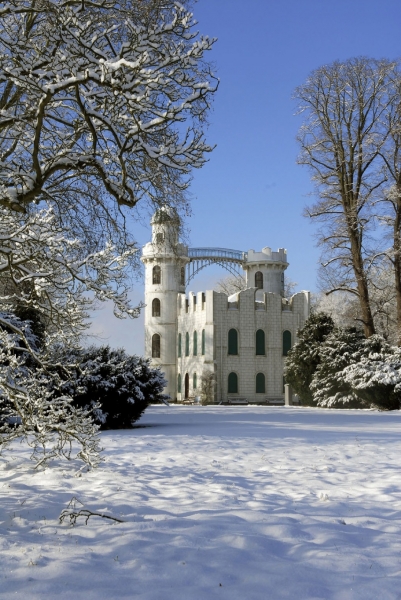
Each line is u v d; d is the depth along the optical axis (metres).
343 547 6.39
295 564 5.85
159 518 7.79
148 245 73.94
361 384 35.12
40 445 15.98
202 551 6.23
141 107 8.98
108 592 5.20
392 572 5.68
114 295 9.38
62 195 13.29
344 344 39.38
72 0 9.30
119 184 9.51
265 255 77.06
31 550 6.42
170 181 11.32
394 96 39.00
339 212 40.56
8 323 9.50
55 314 10.06
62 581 5.45
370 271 40.91
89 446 10.00
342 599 5.05
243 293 67.44
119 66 8.41
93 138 9.22
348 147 40.84
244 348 66.81
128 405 22.50
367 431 20.31
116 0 10.23
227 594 5.15
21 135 11.45
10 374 9.26
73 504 8.82
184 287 75.81
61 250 9.24
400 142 39.06
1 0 9.22
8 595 5.14
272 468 11.95
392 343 51.97
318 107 40.84
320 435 18.70
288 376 44.25
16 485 10.43
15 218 9.88
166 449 15.13
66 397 9.80
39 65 9.13
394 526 7.29
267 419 27.44
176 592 5.19
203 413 33.16
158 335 73.38
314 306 76.00
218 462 12.84
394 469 11.66
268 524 7.22
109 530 7.17
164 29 8.95
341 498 9.02
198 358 67.44
